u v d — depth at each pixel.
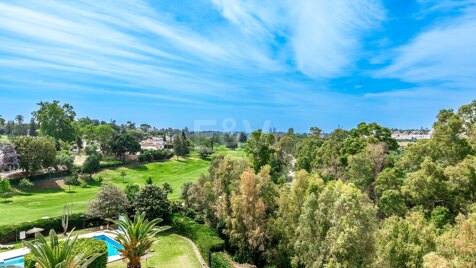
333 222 27.44
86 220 47.97
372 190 54.50
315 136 112.81
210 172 53.97
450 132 47.12
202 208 49.34
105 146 117.81
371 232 26.16
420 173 41.59
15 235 41.56
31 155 84.00
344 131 100.50
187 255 38.25
